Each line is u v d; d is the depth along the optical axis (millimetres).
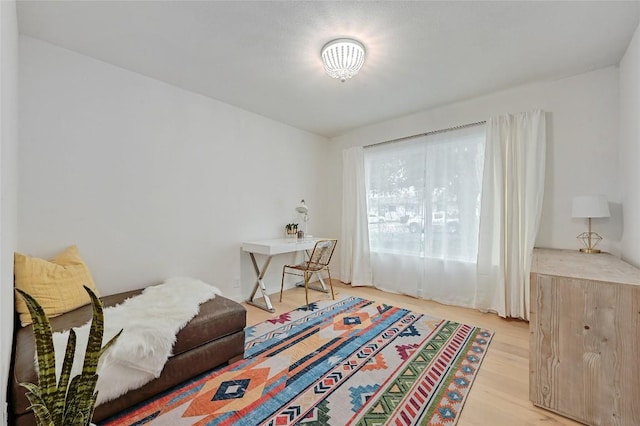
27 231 2018
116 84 2430
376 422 1477
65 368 980
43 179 2080
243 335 2098
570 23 1882
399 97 3084
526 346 2293
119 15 1800
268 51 2209
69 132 2195
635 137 1982
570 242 2617
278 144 3863
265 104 3281
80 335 1496
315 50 2193
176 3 1695
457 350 2227
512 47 2160
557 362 1543
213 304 2102
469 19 1840
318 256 3500
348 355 2145
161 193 2717
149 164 2635
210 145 3098
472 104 3174
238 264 3387
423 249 3551
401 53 2232
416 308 3195
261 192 3643
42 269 1820
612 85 2430
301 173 4199
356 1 1682
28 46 2020
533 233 2684
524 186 2783
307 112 3535
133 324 1646
